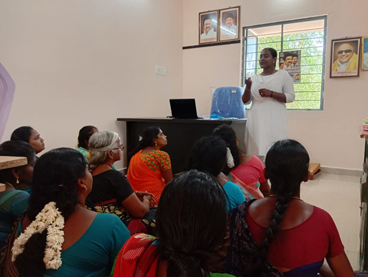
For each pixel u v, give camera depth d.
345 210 2.88
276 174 0.96
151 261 0.72
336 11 4.41
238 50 5.33
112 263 0.98
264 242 0.85
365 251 1.51
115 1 4.23
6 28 2.88
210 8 5.54
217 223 0.69
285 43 4.98
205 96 5.77
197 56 5.77
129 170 2.28
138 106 4.80
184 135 3.92
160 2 5.18
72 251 0.87
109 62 4.18
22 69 3.05
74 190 0.93
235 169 1.85
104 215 0.97
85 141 2.46
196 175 0.75
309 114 4.70
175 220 0.67
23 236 0.84
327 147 4.61
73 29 3.61
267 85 3.09
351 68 4.34
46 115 3.34
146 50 4.91
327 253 0.92
